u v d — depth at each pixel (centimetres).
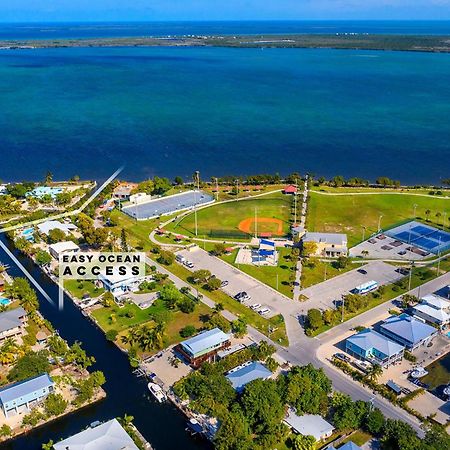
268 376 15588
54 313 19862
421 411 14625
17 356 16575
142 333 17925
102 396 15388
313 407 14288
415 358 16938
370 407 14088
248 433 13512
